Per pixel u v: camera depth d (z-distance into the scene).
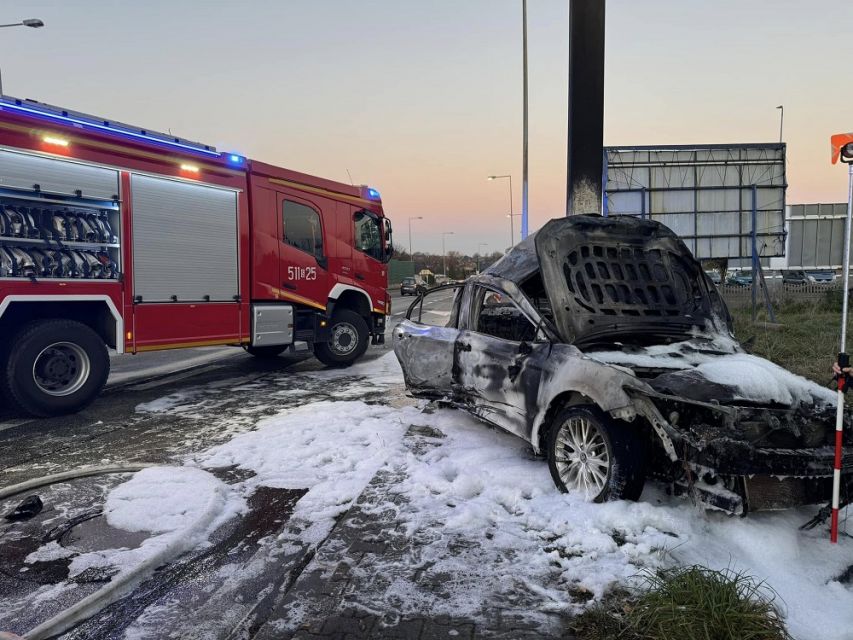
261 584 3.23
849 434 3.79
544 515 3.83
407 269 67.75
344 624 2.76
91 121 7.04
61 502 4.32
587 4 7.66
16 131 6.29
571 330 4.59
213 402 7.63
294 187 9.59
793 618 2.79
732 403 3.64
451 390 5.82
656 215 15.38
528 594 2.98
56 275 6.63
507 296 5.15
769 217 15.31
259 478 4.78
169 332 7.83
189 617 2.93
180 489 4.45
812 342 10.82
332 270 10.26
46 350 6.72
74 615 2.88
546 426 4.54
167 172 7.77
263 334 9.12
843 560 3.35
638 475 3.75
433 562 3.31
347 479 4.66
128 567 3.36
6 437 6.06
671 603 2.67
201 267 8.23
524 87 23.64
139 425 6.51
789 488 3.63
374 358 11.87
